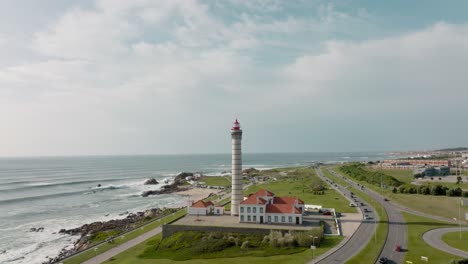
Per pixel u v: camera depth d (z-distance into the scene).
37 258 98.00
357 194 161.00
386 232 92.12
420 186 155.00
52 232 125.81
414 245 80.06
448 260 69.12
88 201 195.00
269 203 101.81
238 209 106.62
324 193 165.88
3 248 107.12
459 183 191.00
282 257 75.25
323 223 98.62
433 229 94.69
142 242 93.44
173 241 88.56
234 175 107.00
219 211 110.50
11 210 167.62
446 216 110.56
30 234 123.19
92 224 133.62
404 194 153.25
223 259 76.25
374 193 164.00
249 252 80.06
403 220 105.94
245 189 199.88
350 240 85.50
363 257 72.56
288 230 87.62
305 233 84.50
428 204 128.00
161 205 180.12
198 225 93.12
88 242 107.25
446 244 80.56
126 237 99.69
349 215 114.00
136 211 165.12
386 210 121.62
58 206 179.00
